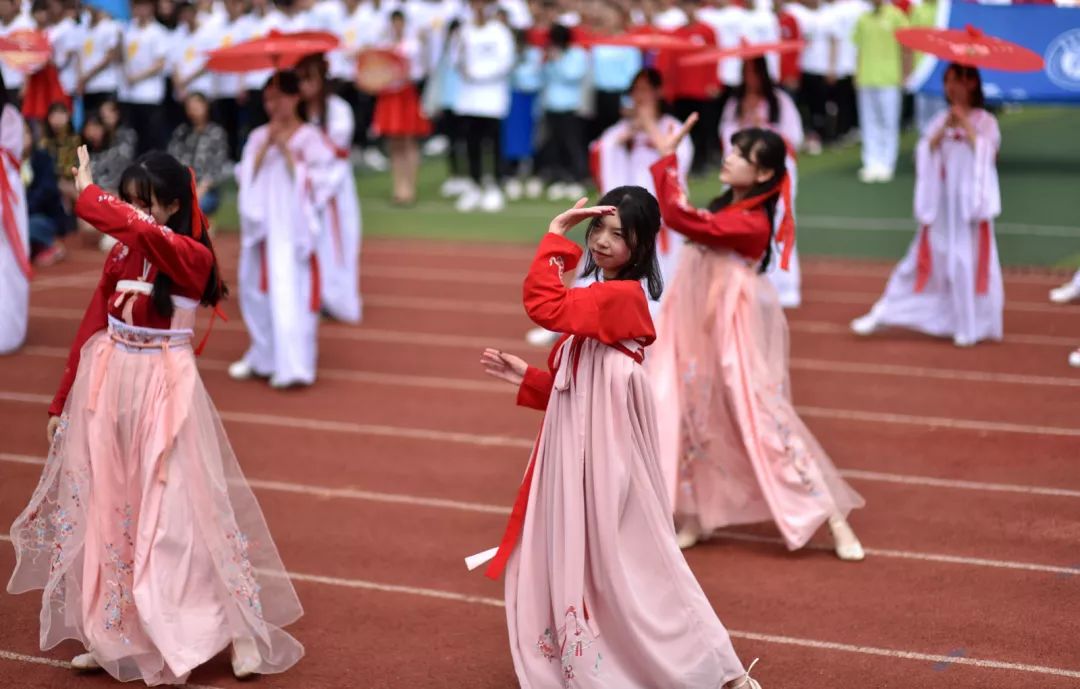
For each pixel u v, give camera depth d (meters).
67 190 27.31
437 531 13.64
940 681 10.39
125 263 10.26
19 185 20.38
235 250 29.08
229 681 10.34
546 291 9.21
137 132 34.12
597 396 9.36
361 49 32.97
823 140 43.00
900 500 14.43
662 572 9.32
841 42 41.22
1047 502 14.33
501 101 33.50
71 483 10.15
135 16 33.75
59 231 27.62
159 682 9.96
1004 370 19.44
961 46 17.77
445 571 12.66
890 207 32.31
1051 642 11.06
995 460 15.66
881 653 10.88
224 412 17.78
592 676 9.14
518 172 39.59
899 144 42.25
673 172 12.79
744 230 12.65
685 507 13.20
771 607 11.79
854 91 42.91
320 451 16.20
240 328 22.83
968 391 18.41
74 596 10.16
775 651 10.94
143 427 9.99
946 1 33.75
